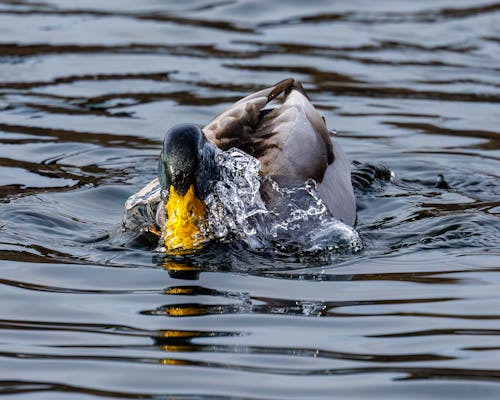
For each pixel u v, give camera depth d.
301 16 21.92
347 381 8.70
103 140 16.19
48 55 19.59
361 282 11.07
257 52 19.91
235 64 19.33
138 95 18.00
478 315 10.05
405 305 10.35
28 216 13.02
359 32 21.03
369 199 14.21
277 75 18.78
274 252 12.23
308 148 13.35
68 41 20.27
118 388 8.57
